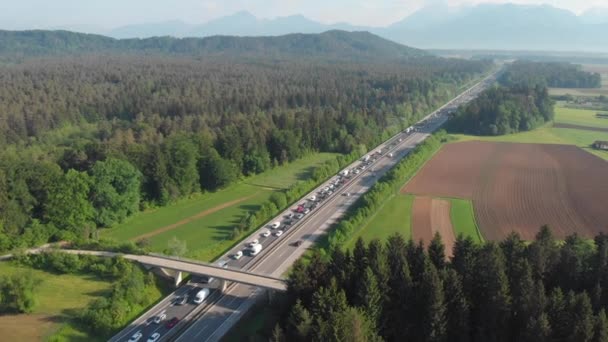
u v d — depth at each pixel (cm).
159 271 9700
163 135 19288
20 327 7812
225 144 16475
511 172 17550
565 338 6200
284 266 10281
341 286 7469
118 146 14525
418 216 13162
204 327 8112
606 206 14000
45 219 11369
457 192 15300
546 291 7475
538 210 13725
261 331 7694
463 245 8031
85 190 11756
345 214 13325
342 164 18050
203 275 9212
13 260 10075
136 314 8488
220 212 13812
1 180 10888
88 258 9931
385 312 7125
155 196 14162
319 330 6253
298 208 13675
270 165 18125
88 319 7994
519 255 7919
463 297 6875
